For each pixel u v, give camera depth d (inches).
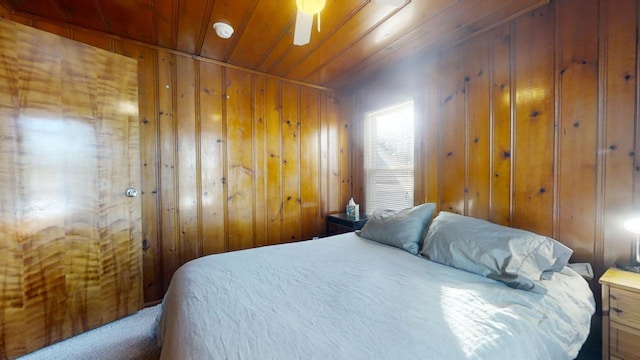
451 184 91.1
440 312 40.9
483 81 82.5
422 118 100.7
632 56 57.2
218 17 75.4
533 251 56.9
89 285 75.6
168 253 94.9
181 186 97.0
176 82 95.6
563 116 66.6
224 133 105.4
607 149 60.3
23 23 74.1
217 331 35.7
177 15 74.7
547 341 39.9
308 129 127.3
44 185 68.0
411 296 46.3
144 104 90.3
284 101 120.4
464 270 59.3
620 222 58.5
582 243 63.8
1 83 61.9
